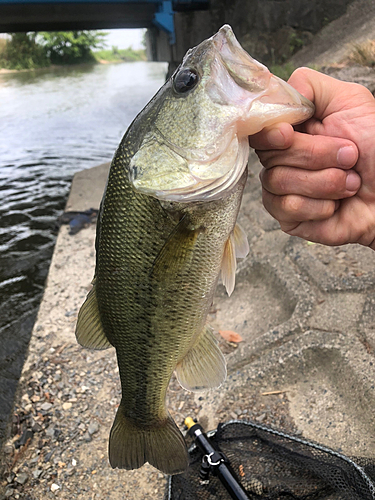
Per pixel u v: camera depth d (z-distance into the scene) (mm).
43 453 442
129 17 2246
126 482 407
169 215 264
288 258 632
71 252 816
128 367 314
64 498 399
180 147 251
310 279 578
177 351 305
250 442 387
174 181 252
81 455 437
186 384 317
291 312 556
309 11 1520
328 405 437
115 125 2301
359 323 485
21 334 697
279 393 467
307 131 286
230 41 250
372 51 1082
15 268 910
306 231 291
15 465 431
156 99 266
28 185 1444
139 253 275
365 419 406
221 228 271
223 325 608
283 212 271
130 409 333
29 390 515
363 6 1357
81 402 496
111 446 335
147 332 294
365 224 276
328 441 404
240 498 332
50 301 674
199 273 279
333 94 277
